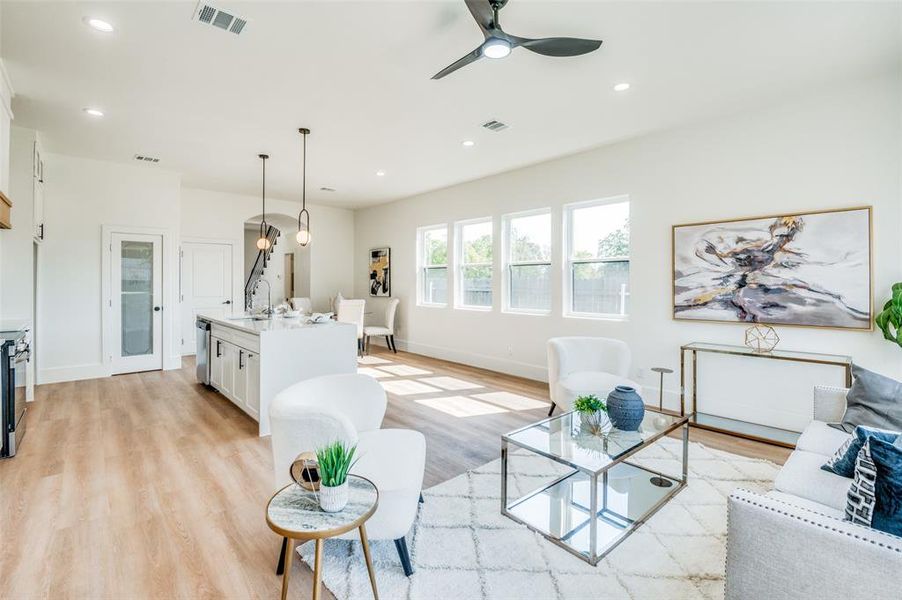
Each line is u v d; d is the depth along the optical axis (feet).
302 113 12.35
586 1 7.40
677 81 10.30
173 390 15.81
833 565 3.63
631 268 14.52
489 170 18.60
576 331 16.29
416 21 8.02
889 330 9.84
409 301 24.70
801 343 11.28
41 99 11.51
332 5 7.54
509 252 19.26
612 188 15.07
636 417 7.96
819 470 6.13
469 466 9.58
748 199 12.05
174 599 5.52
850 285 10.51
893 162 9.99
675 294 13.47
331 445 5.18
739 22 7.97
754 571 4.04
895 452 4.17
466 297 21.45
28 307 14.12
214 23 8.09
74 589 5.66
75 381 17.01
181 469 9.29
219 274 23.84
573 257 16.67
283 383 11.59
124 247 18.29
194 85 10.62
